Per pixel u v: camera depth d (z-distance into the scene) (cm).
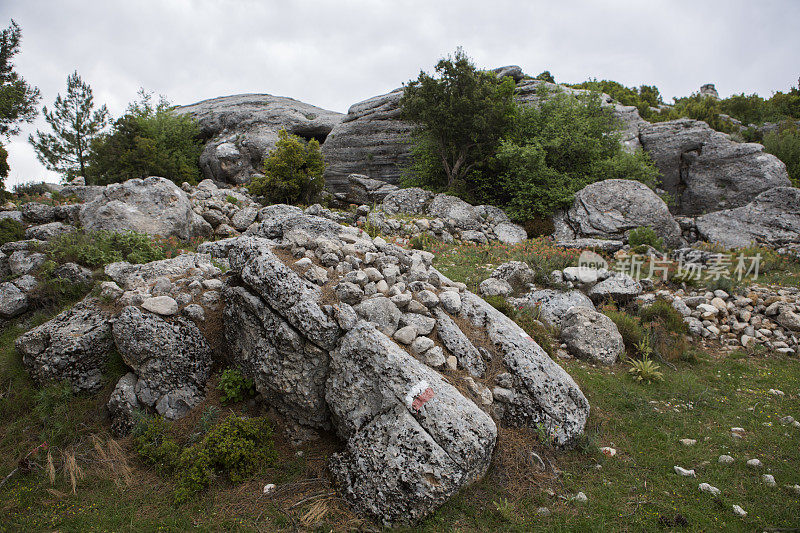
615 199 1841
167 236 1238
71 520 462
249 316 607
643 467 560
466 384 579
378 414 500
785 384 794
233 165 2962
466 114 2014
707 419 683
